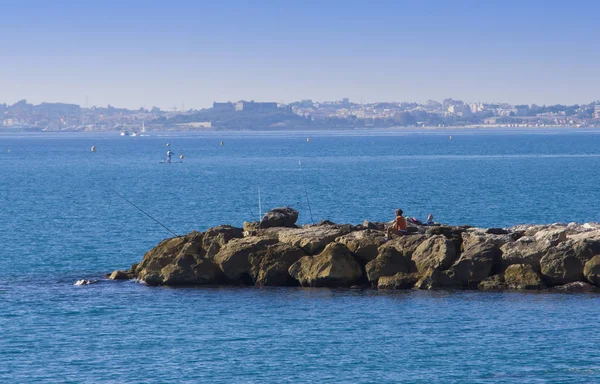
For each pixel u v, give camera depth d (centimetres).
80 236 19600
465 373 8925
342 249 12781
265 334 10400
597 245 12200
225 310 11550
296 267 12838
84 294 12662
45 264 15588
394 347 9819
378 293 12281
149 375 8969
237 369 9131
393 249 12788
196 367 9206
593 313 10994
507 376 8812
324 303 11788
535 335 10150
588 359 9288
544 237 12512
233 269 13038
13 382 8775
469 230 13312
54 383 8738
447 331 10394
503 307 11362
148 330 10650
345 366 9194
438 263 12512
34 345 10050
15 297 12512
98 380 8819
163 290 12825
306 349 9800
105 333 10531
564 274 12144
